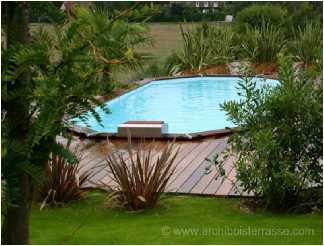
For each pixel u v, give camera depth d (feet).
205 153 21.27
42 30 5.78
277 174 13.21
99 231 12.42
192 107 36.50
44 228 12.67
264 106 14.16
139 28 5.26
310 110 13.80
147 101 38.73
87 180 15.75
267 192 13.73
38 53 5.12
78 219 13.50
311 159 14.03
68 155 5.97
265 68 43.93
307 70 14.69
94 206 14.60
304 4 55.11
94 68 5.49
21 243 6.23
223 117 33.55
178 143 23.29
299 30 50.06
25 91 5.47
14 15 5.67
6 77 5.15
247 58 45.68
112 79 5.81
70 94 5.34
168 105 37.24
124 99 36.29
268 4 56.90
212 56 46.57
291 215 13.82
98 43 5.24
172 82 42.45
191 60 46.57
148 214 13.89
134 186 14.29
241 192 15.10
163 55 48.65
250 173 13.85
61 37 5.48
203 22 48.67
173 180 17.24
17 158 5.55
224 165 18.80
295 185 13.58
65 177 15.02
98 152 21.47
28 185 6.07
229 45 47.16
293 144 13.96
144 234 12.12
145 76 43.91
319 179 14.07
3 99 5.48
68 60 5.28
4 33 5.78
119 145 22.88
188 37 47.39
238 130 14.53
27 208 6.31
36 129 5.32
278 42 45.73
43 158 5.91
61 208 14.37
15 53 5.22
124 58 5.48
